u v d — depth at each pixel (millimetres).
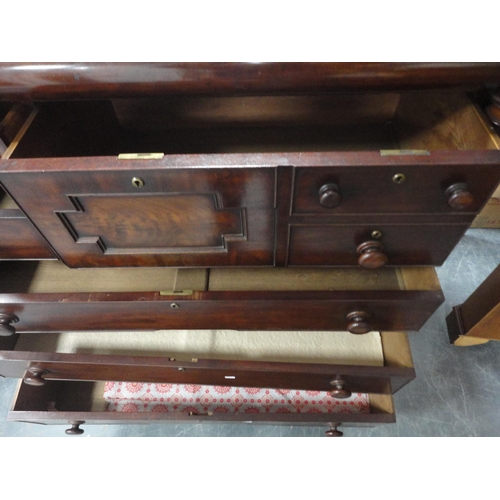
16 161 484
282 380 865
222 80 522
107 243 629
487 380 1116
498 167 465
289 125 842
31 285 756
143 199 529
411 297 658
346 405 1071
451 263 1317
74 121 670
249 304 684
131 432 1099
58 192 513
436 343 1183
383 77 516
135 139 832
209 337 886
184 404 1102
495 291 930
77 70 508
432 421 1063
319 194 504
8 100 553
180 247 633
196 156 477
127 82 522
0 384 1193
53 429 1116
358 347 873
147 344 881
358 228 577
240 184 493
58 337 902
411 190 502
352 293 667
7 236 636
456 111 591
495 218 1340
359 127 838
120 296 679
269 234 593
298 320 744
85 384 1136
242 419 947
